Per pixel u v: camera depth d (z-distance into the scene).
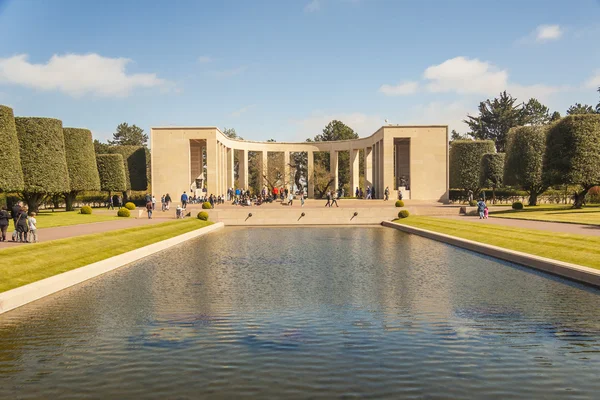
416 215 43.66
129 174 64.94
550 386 7.20
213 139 57.66
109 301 12.53
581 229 24.59
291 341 9.23
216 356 8.43
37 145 38.53
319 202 57.53
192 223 36.97
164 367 7.94
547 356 8.39
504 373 7.66
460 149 62.91
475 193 63.59
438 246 24.78
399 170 67.00
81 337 9.52
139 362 8.16
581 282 14.36
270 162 76.88
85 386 7.22
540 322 10.35
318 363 8.08
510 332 9.70
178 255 21.75
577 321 10.41
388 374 7.62
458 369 7.82
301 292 13.57
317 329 10.01
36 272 14.62
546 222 30.56
